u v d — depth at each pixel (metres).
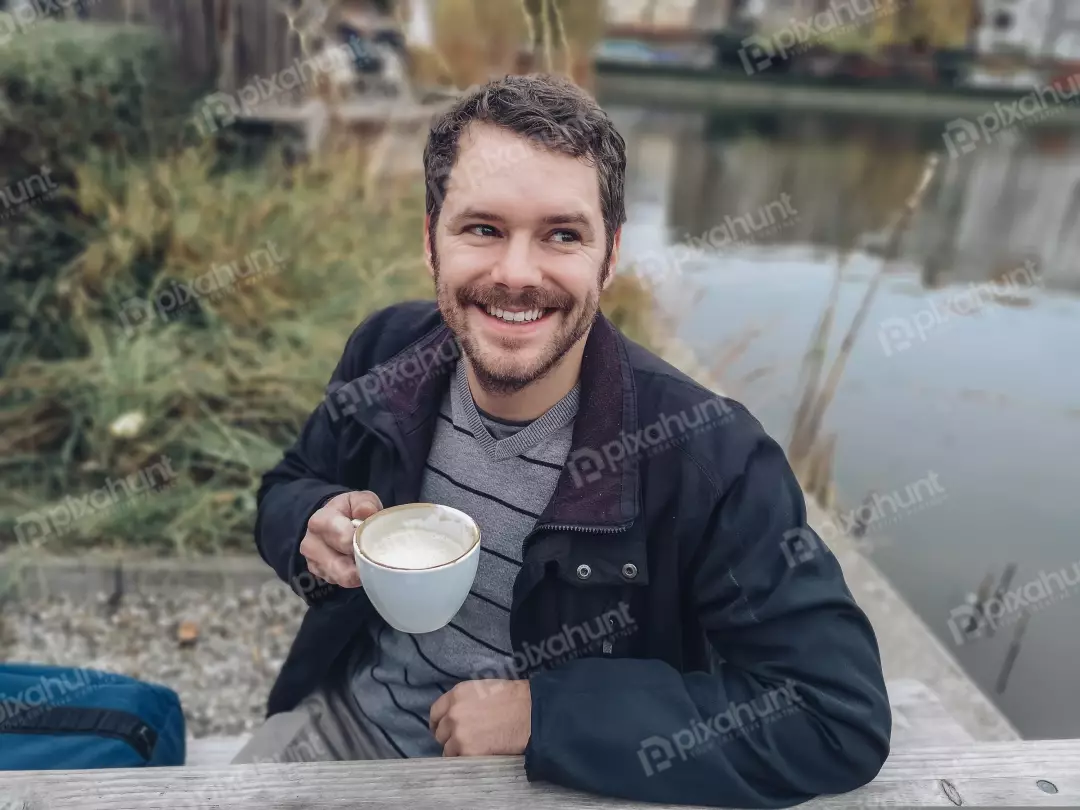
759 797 0.94
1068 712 2.34
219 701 2.28
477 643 1.21
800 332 4.65
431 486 1.21
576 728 0.95
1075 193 8.71
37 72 3.26
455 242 0.99
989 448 3.57
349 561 1.11
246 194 3.77
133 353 2.93
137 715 1.31
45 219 3.36
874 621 2.35
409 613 0.98
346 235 3.79
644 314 3.57
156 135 3.97
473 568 1.00
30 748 1.23
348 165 4.27
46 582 2.58
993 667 2.50
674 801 0.94
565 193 0.95
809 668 0.98
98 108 3.58
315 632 1.30
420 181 4.36
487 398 1.13
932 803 0.93
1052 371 4.34
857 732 0.94
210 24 4.28
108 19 4.23
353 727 1.33
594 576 1.08
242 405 2.96
